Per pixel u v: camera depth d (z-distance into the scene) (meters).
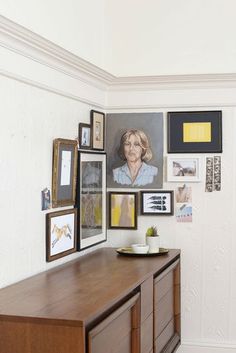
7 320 2.61
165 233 4.79
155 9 4.78
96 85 4.53
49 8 3.81
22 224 3.38
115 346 3.00
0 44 3.06
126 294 3.11
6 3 3.27
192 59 4.73
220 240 4.72
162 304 4.07
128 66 4.82
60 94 3.89
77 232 4.20
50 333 2.56
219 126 4.68
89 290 3.10
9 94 3.21
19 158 3.34
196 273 4.75
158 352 3.95
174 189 4.78
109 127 4.83
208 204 4.73
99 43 4.75
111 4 4.82
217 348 4.71
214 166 4.71
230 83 4.64
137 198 4.82
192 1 4.73
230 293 4.71
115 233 4.85
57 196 3.82
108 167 4.84
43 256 3.67
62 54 3.63
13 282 3.29
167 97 4.75
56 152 3.77
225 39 4.69
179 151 4.74
